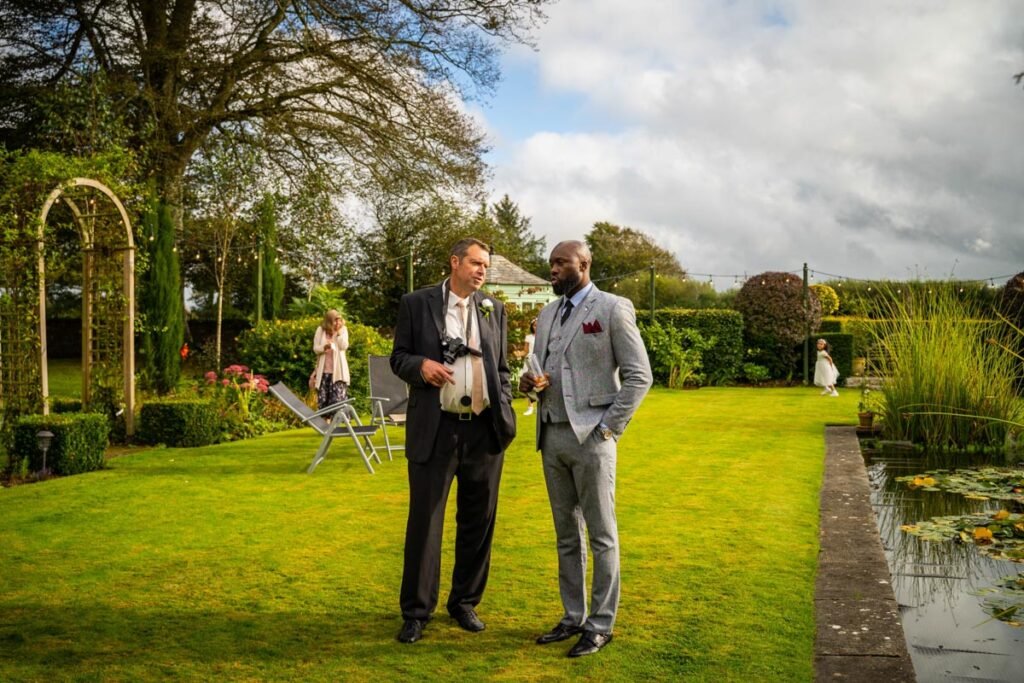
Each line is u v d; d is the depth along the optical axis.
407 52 17.19
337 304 17.70
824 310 24.53
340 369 11.02
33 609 3.80
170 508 5.97
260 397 11.34
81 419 7.59
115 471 7.58
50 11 16.41
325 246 19.80
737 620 3.54
